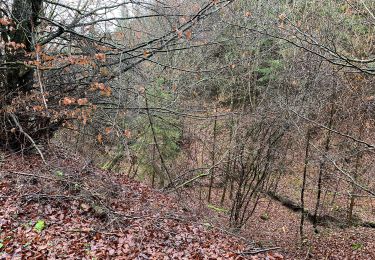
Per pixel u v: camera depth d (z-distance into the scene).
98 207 8.87
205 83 15.89
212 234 10.12
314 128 15.37
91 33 9.55
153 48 9.00
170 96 13.24
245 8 13.84
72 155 12.62
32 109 10.05
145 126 15.41
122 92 10.15
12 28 8.77
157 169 17.28
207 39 10.38
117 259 7.11
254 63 16.86
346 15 11.59
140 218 9.20
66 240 7.45
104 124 11.17
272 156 15.67
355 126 14.62
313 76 14.12
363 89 12.88
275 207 20.14
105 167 15.35
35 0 9.67
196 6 8.39
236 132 15.72
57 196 8.80
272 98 15.89
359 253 14.24
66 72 10.30
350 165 14.93
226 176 18.92
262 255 9.07
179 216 10.77
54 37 9.53
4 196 8.44
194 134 18.70
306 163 14.88
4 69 9.75
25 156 10.90
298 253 14.36
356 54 10.56
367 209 18.98
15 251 6.81
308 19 12.86
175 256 7.86
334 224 17.94
